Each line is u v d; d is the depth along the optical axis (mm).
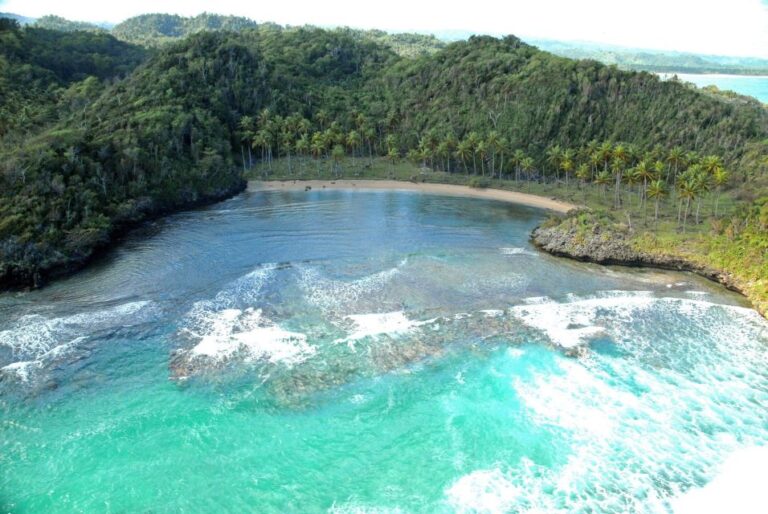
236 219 126250
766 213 96375
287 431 54531
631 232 105562
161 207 131250
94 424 54938
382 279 88438
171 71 173375
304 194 152250
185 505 46375
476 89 190500
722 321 76375
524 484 48750
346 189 158000
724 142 153625
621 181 139875
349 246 106000
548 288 86438
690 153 134375
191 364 64062
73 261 94250
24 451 51500
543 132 169500
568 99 171875
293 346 67938
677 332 73188
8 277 85062
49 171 109438
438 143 174875
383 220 126000
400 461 51219
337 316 75625
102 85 187375
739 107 176000
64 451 51594
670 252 96812
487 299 81875
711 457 51750
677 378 63281
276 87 198750
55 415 56000
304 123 177875
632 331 73250
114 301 80188
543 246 106625
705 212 125562
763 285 82812
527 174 163500
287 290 83750
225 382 61094
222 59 192125
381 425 55531
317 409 57438
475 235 115125
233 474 49562
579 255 99875
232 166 158875
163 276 89938
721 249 94250
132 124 144000
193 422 55406
